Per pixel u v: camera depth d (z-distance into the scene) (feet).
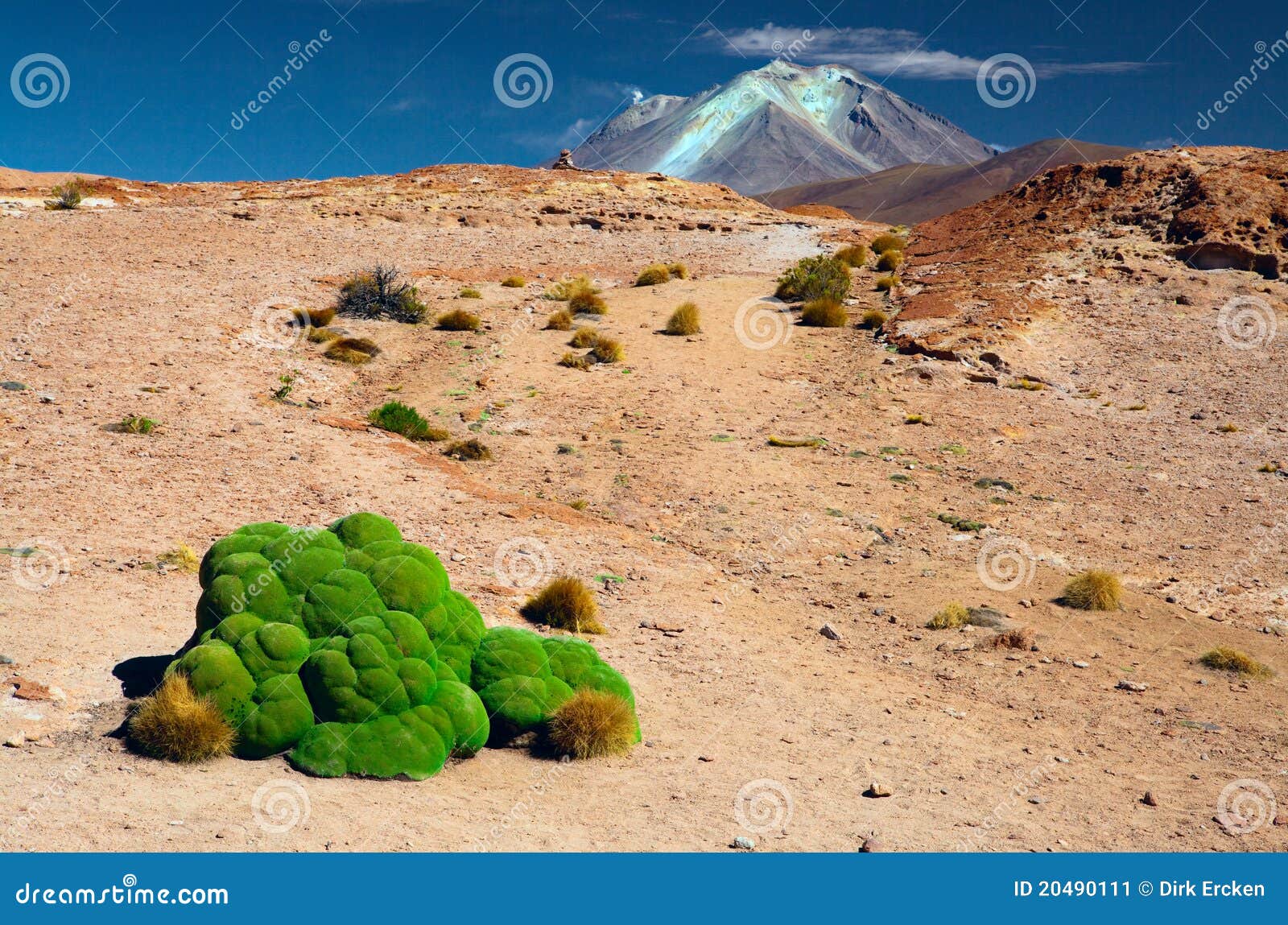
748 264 118.52
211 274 97.04
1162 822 28.58
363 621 28.25
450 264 111.86
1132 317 92.73
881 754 32.01
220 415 62.64
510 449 64.34
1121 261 103.24
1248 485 62.39
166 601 36.37
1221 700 38.29
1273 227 103.55
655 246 128.98
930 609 46.01
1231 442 69.31
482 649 30.96
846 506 58.03
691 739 31.73
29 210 130.72
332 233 124.98
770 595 47.16
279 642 27.43
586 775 28.48
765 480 60.90
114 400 62.39
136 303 84.53
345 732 26.63
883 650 42.01
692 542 52.60
